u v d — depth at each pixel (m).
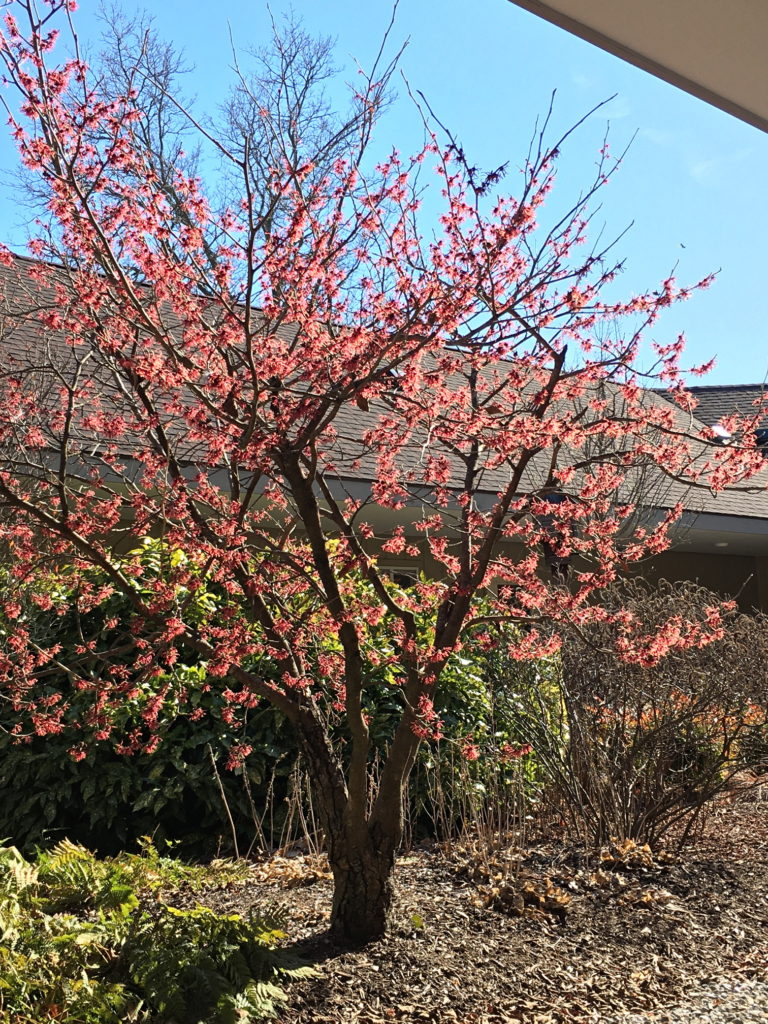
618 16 3.37
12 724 5.71
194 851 5.94
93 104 3.98
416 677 4.35
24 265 6.58
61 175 3.77
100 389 5.77
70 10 3.69
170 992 3.24
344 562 4.32
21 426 4.30
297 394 4.02
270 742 6.08
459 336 4.15
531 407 4.30
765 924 4.80
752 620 7.21
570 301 4.13
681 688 6.27
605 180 4.41
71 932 3.54
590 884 5.18
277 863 5.41
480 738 6.62
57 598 5.73
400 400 4.34
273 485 4.64
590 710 6.29
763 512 13.77
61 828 5.56
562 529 4.43
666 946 4.45
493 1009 3.66
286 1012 3.50
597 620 5.25
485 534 4.86
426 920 4.50
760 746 7.53
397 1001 3.65
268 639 4.27
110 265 3.84
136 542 6.57
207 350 4.16
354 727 4.14
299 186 4.03
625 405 7.78
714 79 3.76
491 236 4.30
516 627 6.70
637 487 9.69
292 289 3.98
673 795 6.18
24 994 3.11
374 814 4.25
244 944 3.61
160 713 5.79
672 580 16.00
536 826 6.41
